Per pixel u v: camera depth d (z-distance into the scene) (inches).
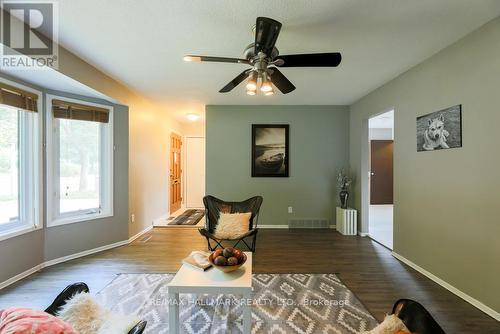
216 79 126.6
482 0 66.7
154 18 74.2
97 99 130.4
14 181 102.0
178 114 213.6
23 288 92.6
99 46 91.7
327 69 114.0
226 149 182.7
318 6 68.8
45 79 98.8
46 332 32.0
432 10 71.0
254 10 70.5
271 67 78.4
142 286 93.7
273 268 111.5
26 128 106.0
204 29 80.3
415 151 110.8
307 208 184.1
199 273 70.4
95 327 45.4
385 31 81.8
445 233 94.2
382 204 286.5
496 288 75.2
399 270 109.7
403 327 43.6
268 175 182.7
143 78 125.8
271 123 183.2
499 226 74.4
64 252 118.9
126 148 146.3
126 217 146.3
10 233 95.8
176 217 213.6
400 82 121.1
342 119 183.5
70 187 123.7
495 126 75.3
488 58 77.1
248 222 131.6
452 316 76.5
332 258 123.9
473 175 82.4
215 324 72.4
